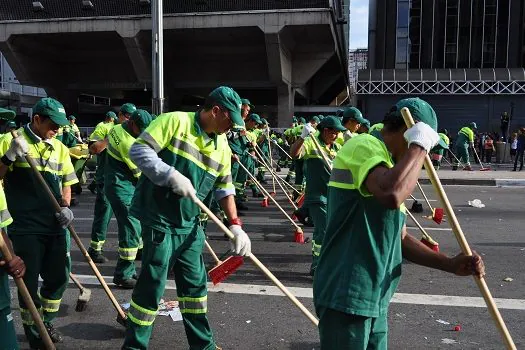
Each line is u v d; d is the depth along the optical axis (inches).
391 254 96.5
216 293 213.9
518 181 616.4
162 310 193.2
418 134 85.4
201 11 1235.2
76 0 1286.9
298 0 1190.9
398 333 173.9
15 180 149.5
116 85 1578.5
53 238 154.6
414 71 1190.9
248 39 1346.0
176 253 140.4
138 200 139.3
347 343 94.7
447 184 627.2
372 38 1406.3
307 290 217.5
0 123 165.0
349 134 257.0
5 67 1873.8
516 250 289.9
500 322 99.9
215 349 152.0
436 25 1368.1
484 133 1088.2
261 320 184.7
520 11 1326.3
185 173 135.3
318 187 229.1
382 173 87.0
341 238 96.8
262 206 448.5
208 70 1498.5
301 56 1430.9
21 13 1312.7
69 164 163.9
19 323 181.8
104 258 261.9
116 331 174.9
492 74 1159.6
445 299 207.3
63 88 1604.3
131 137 206.8
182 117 135.9
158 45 656.4
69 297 208.1
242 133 384.8
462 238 99.1
